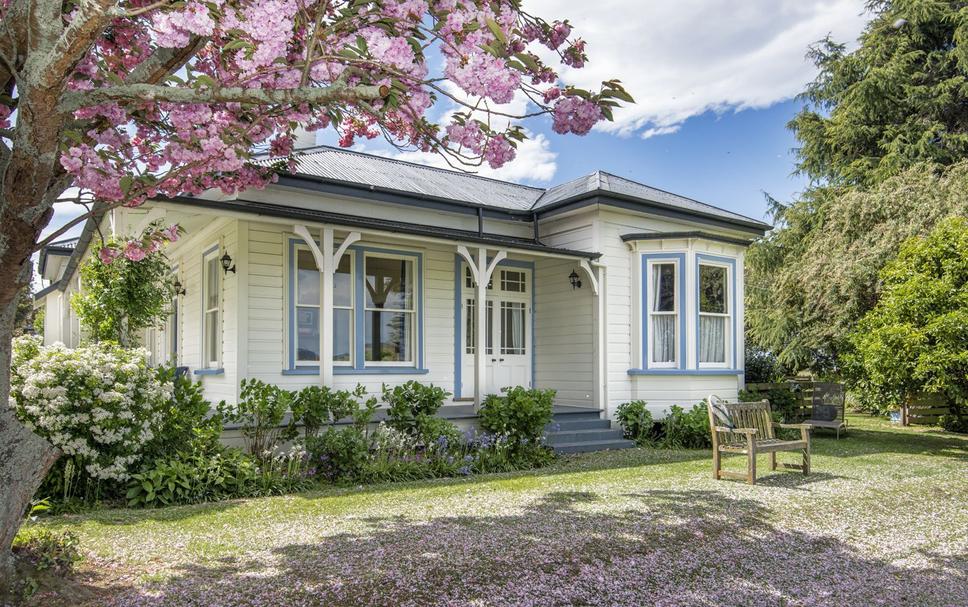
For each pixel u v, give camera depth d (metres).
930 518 6.00
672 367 11.67
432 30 3.77
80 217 3.86
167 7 3.35
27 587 3.64
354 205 10.48
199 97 3.43
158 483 6.35
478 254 10.04
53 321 18.00
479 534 5.11
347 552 4.62
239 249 9.07
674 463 8.98
